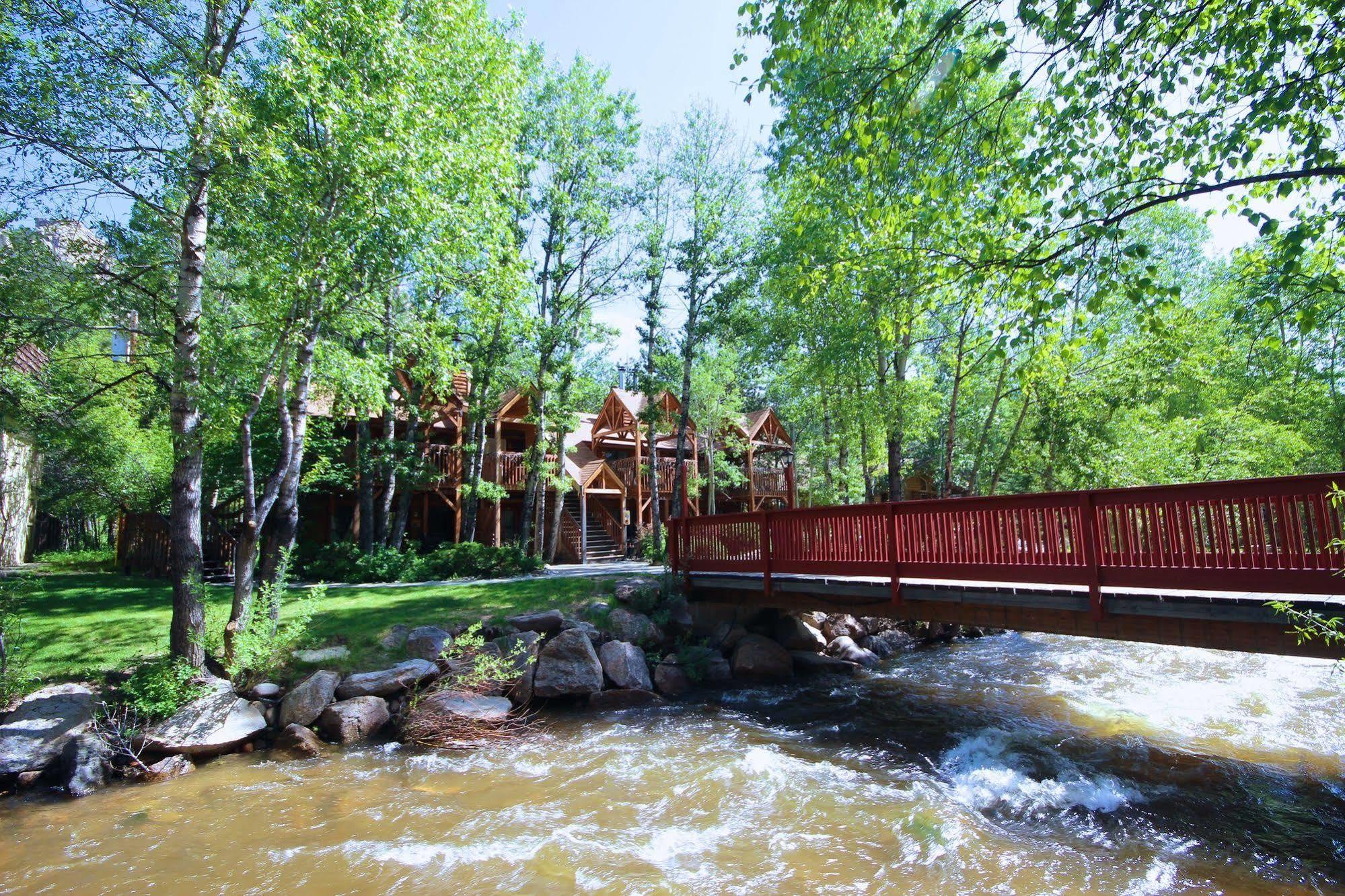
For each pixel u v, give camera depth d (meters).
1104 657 12.35
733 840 5.62
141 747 7.39
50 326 8.66
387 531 18.70
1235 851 5.33
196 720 7.85
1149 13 4.46
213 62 8.76
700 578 12.30
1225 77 4.68
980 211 5.50
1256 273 5.23
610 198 19.69
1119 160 5.07
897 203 5.98
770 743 8.16
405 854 5.44
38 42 7.86
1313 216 4.64
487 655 9.53
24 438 9.77
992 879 4.96
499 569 17.39
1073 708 9.16
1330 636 4.31
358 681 8.92
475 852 5.45
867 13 5.48
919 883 4.93
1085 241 4.73
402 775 7.18
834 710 9.53
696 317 18.95
